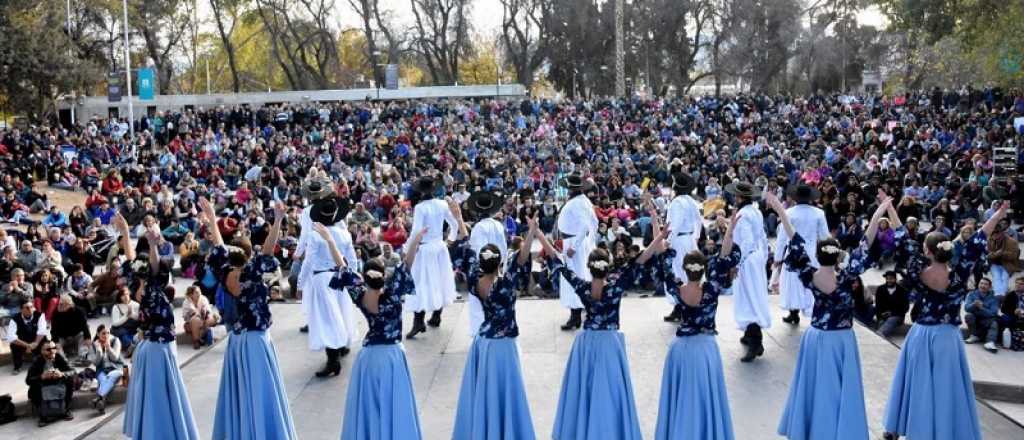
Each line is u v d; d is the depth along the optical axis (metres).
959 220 19.05
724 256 6.57
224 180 27.52
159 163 29.61
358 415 6.45
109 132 34.06
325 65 60.44
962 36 25.34
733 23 60.28
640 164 27.84
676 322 10.74
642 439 6.76
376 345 6.50
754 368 8.93
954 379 6.65
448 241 13.21
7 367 13.55
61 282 15.51
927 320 6.74
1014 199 19.91
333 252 6.80
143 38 54.66
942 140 29.84
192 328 13.51
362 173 26.48
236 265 6.80
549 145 32.22
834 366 6.54
